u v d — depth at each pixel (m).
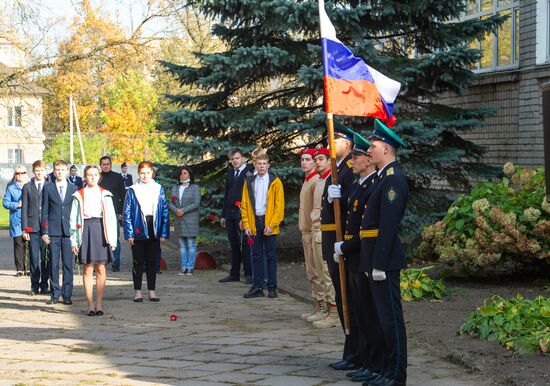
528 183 12.90
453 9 16.30
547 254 11.92
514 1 18.64
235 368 7.92
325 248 8.34
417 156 16.84
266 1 15.84
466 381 7.18
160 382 7.42
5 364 8.30
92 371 7.93
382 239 6.82
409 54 17.83
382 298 6.90
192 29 24.64
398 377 6.86
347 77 8.20
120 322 10.83
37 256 13.73
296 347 8.90
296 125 16.25
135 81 54.81
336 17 15.92
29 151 55.66
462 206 12.80
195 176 18.12
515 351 7.84
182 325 10.48
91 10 27.41
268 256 12.74
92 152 52.75
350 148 8.55
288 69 16.91
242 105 17.70
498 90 19.14
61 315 11.53
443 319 9.84
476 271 12.73
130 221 12.43
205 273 16.25
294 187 16.88
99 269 11.52
